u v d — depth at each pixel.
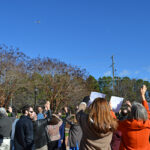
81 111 3.02
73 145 6.02
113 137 4.78
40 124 4.93
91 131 2.69
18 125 4.98
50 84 30.17
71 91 30.50
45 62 30.80
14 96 27.80
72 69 32.34
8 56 26.95
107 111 2.71
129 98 32.94
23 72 28.58
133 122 3.21
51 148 5.42
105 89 42.50
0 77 25.75
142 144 3.24
